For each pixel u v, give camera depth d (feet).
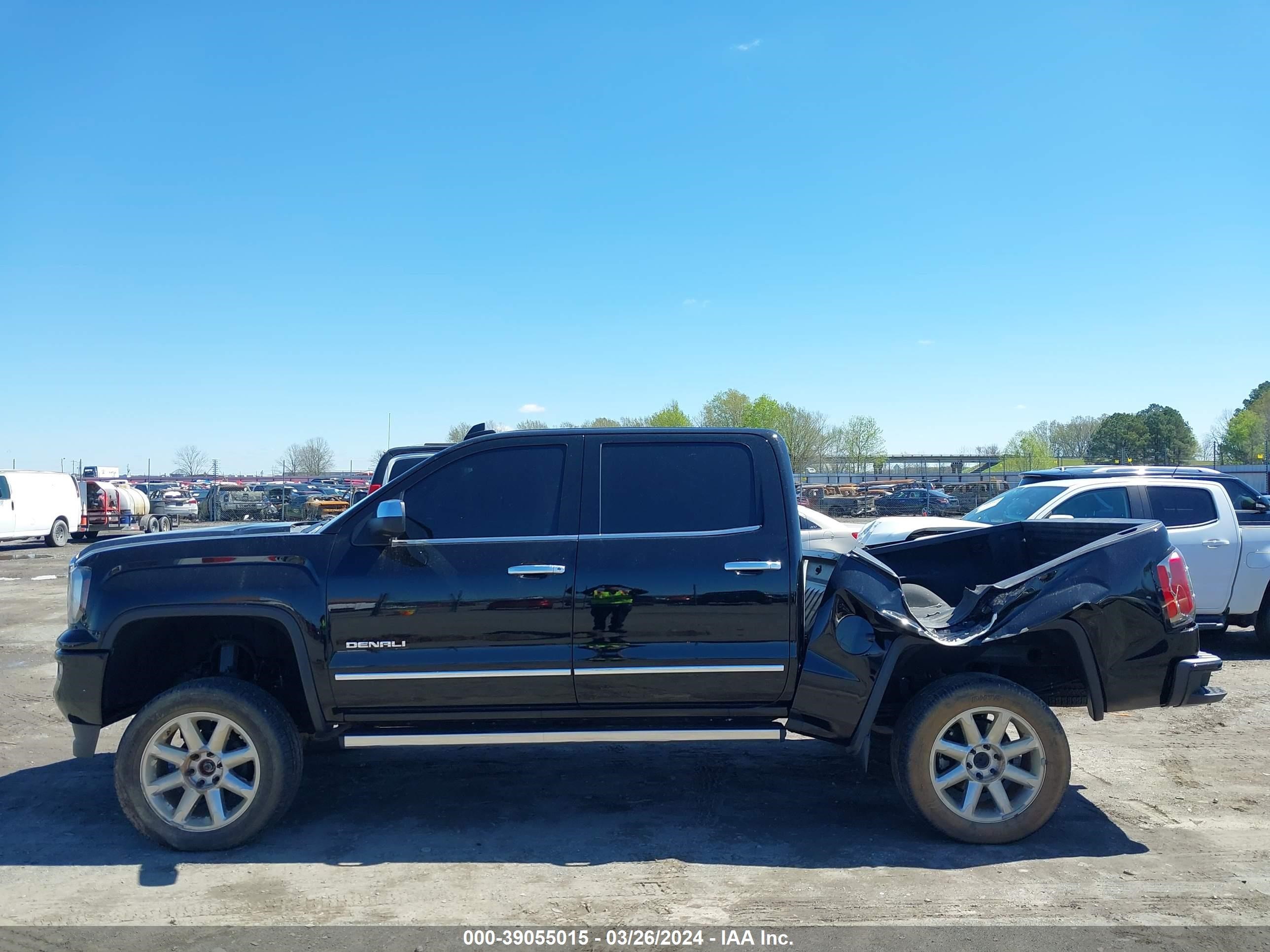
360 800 17.02
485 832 15.40
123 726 22.68
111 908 12.55
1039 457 285.02
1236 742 21.08
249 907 12.59
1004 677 16.24
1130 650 15.25
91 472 122.21
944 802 14.65
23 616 40.19
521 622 14.70
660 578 14.78
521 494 15.31
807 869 13.83
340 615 14.62
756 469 15.47
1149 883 13.34
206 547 14.97
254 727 14.44
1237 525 30.94
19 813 16.37
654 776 18.49
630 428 15.78
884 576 14.99
